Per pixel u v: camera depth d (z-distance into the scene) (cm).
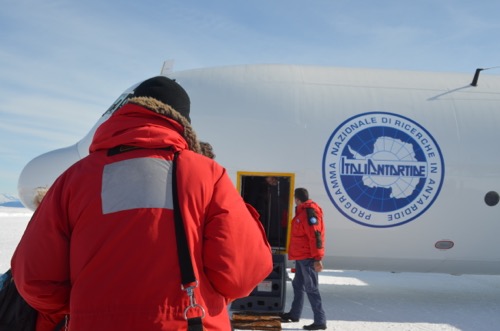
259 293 527
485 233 651
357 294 762
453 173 646
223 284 144
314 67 732
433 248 652
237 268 144
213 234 145
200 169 150
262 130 645
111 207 139
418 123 659
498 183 651
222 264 142
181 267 136
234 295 148
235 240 145
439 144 653
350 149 639
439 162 647
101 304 132
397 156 642
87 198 141
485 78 734
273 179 679
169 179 146
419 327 567
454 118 668
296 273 561
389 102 673
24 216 2734
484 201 649
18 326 181
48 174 683
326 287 819
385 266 673
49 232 143
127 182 142
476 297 759
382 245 646
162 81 168
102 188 142
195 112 662
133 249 135
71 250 141
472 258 661
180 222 140
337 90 681
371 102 670
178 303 134
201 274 144
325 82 693
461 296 766
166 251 137
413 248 650
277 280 526
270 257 156
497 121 671
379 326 566
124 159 147
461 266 673
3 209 3650
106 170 145
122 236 136
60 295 145
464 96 692
